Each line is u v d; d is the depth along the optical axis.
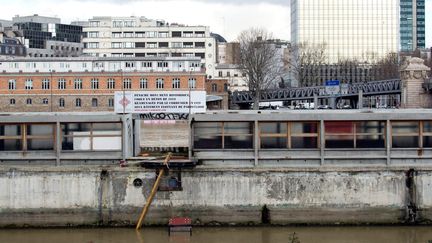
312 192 43.53
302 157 44.47
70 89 134.00
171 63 135.25
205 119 44.34
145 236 41.94
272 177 43.38
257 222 43.38
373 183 43.59
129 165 44.06
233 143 44.72
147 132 82.44
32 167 43.56
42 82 134.00
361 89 121.50
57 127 44.78
